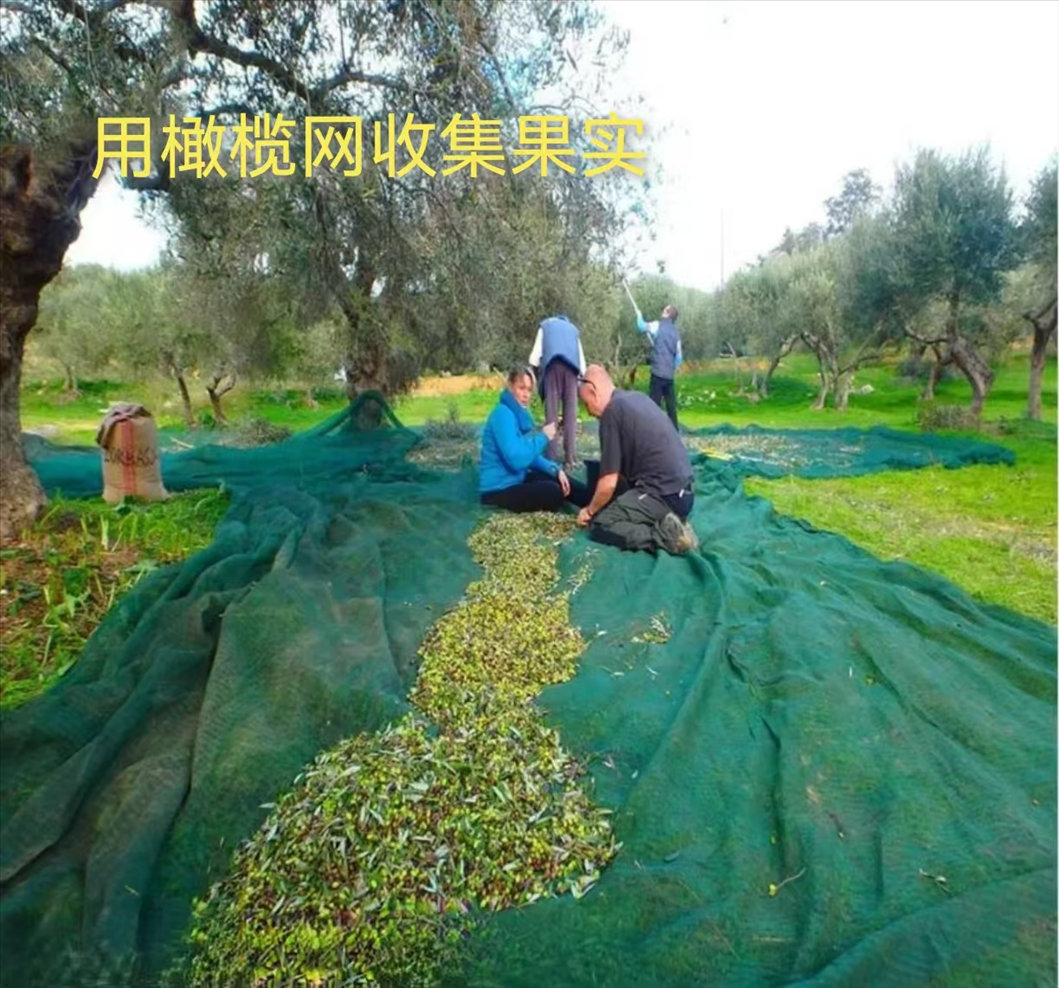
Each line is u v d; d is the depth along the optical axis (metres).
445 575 3.84
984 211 10.72
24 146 3.81
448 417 12.08
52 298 19.88
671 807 2.00
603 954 1.56
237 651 2.62
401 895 1.70
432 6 4.60
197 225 6.10
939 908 1.59
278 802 2.01
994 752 2.34
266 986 1.51
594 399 4.41
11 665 2.90
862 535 5.09
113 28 3.88
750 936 1.60
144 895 1.74
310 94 4.98
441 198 5.68
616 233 6.96
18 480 4.41
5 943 1.59
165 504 5.43
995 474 7.57
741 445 9.58
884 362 23.52
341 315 8.80
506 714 2.45
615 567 3.88
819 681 2.58
